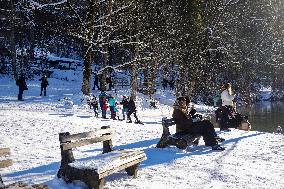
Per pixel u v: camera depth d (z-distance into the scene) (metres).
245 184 6.98
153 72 40.53
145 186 6.52
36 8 31.11
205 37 46.31
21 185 5.42
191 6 42.34
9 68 48.69
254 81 63.53
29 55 52.94
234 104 15.16
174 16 41.94
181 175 7.41
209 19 46.47
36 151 9.10
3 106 24.39
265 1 62.31
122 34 34.06
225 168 8.16
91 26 30.42
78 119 17.36
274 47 63.06
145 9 36.84
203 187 6.64
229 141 11.77
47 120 15.31
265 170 8.12
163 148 10.02
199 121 10.24
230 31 49.81
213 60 49.66
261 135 13.15
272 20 62.91
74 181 6.17
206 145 10.21
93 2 30.22
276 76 65.88
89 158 6.59
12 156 8.45
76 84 46.62
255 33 58.75
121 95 36.81
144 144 10.81
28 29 51.69
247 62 55.94
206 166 8.28
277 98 66.62
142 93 40.66
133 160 6.77
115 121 18.56
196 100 48.72
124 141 11.31
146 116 29.11
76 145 6.54
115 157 6.46
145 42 36.31
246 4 57.41
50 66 55.53
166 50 40.53
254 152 10.05
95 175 5.86
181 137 9.84
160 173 7.50
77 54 66.00
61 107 26.56
